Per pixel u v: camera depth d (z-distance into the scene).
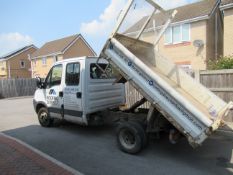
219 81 8.94
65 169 5.22
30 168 5.31
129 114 6.75
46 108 9.04
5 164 5.55
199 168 5.36
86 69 7.40
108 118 7.41
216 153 6.21
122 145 6.33
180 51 19.64
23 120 11.20
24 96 27.41
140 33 7.21
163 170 5.27
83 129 8.88
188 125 4.99
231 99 8.68
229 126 7.64
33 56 44.22
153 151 6.41
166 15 7.39
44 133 8.46
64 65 8.05
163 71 7.32
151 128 6.00
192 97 6.44
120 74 6.41
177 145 6.82
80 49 40.66
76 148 6.79
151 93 5.57
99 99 7.81
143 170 5.27
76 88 7.57
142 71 5.69
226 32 15.56
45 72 42.09
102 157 6.07
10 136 8.18
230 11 15.31
